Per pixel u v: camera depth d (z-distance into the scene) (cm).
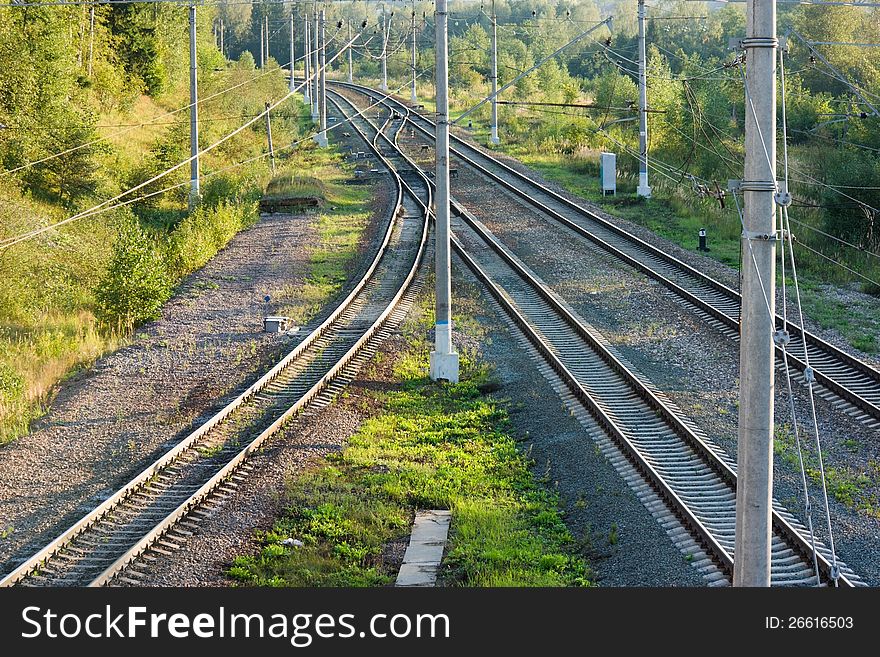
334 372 2517
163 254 3741
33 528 1638
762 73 1045
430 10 19438
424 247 4197
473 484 1873
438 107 2539
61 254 3722
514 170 6356
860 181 4031
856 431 2073
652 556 1515
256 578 1463
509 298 3338
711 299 3234
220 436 2073
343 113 10538
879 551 1530
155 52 8438
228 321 3094
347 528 1653
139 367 2627
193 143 5031
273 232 4581
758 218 1063
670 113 6209
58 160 4784
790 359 2575
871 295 3381
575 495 1808
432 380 2569
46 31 5412
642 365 2575
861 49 8000
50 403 2381
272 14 18675
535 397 2372
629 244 4144
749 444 1097
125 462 1934
